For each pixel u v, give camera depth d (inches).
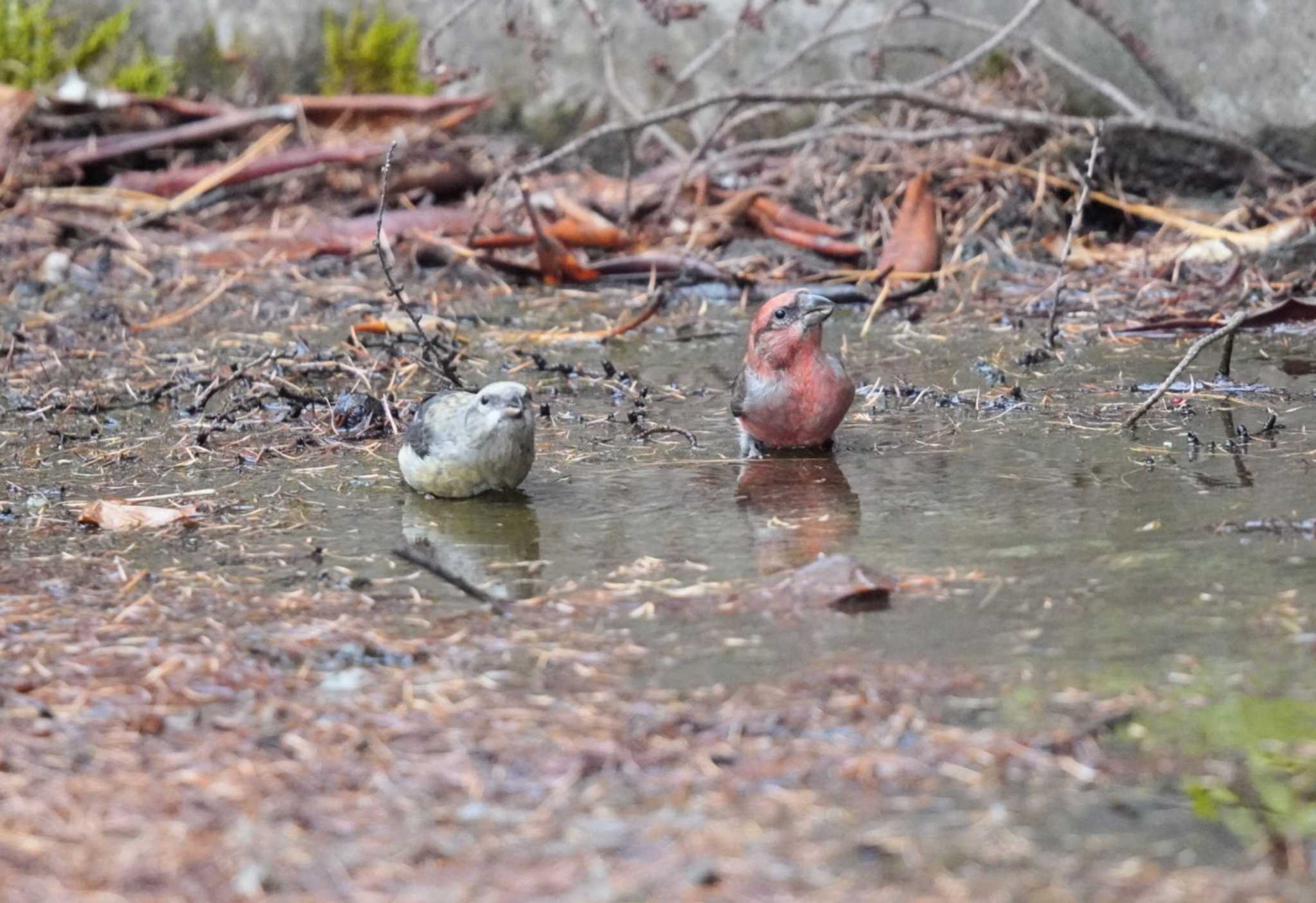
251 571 361.4
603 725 270.1
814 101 719.7
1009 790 245.1
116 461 466.9
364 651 307.1
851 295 674.8
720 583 341.7
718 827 236.8
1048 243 742.5
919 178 720.3
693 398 527.5
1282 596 318.7
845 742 261.6
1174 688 277.3
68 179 850.1
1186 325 593.0
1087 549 354.6
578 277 725.9
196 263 762.8
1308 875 220.1
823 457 450.6
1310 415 470.0
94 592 348.2
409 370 559.2
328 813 244.8
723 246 761.0
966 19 767.7
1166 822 235.0
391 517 404.5
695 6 764.0
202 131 860.6
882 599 327.9
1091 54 810.8
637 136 877.2
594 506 409.4
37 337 637.9
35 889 225.0
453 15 791.7
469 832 238.2
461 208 805.9
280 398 530.3
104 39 940.0
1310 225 697.6
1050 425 474.0
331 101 867.4
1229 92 783.1
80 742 271.4
